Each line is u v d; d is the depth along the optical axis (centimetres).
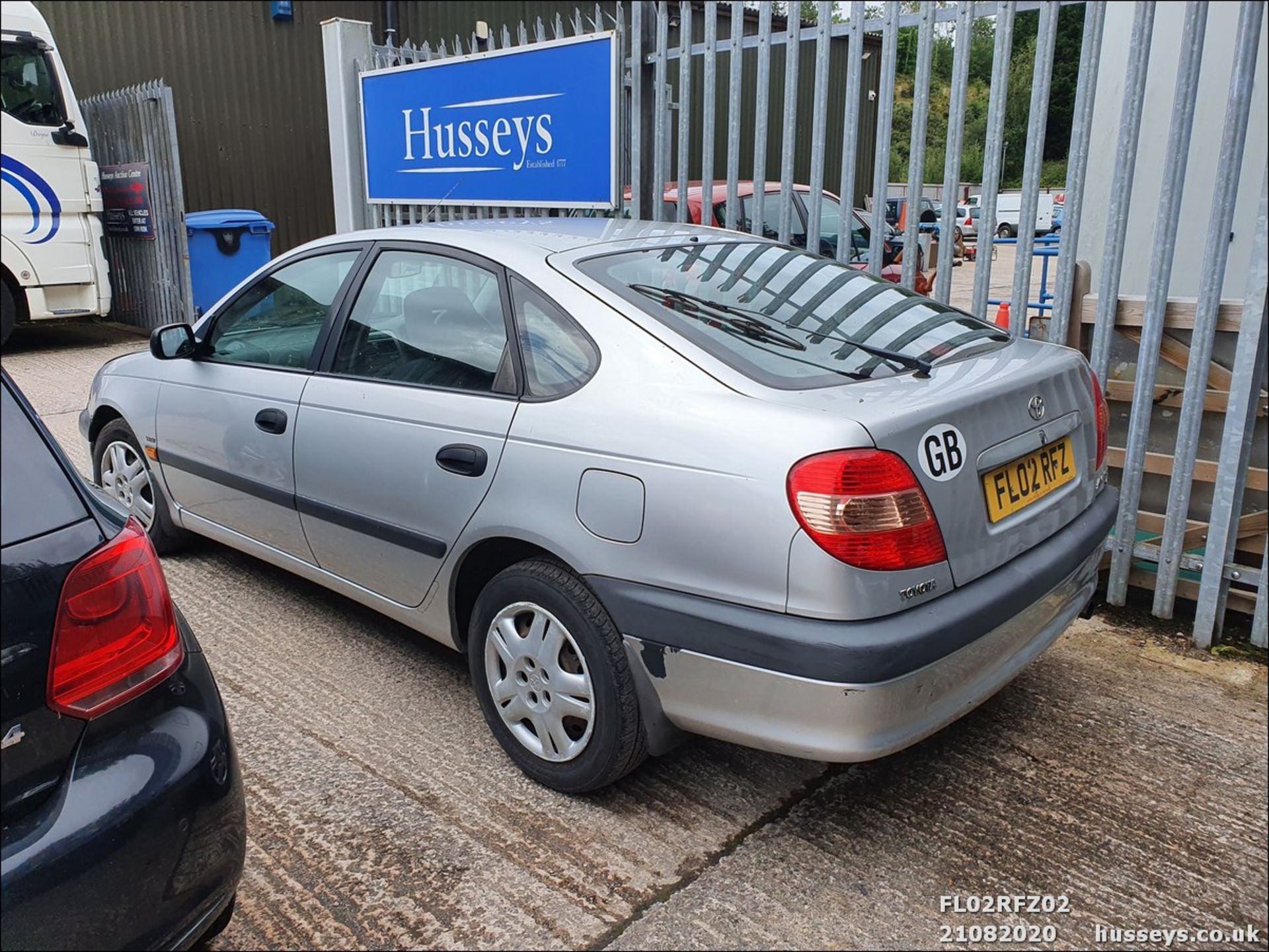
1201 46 339
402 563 307
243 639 367
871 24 414
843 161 438
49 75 873
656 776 283
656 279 285
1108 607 399
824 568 212
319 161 1302
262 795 272
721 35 901
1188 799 275
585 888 238
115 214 1070
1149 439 402
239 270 1010
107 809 167
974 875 244
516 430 266
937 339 290
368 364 322
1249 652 361
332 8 1271
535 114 564
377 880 239
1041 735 306
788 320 279
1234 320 367
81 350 961
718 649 227
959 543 232
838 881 241
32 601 165
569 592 256
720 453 226
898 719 220
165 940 174
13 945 155
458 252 305
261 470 355
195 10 1170
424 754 293
